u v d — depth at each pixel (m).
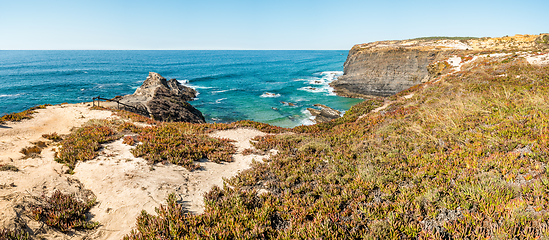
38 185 8.34
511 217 5.27
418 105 19.89
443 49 58.88
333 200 7.72
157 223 7.00
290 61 186.50
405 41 106.06
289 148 14.33
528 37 65.25
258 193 9.15
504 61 31.89
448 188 7.08
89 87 68.06
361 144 13.12
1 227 5.80
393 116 17.89
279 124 40.19
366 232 6.14
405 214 6.48
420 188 7.57
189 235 6.66
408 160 9.82
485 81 22.22
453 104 16.25
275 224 7.20
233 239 6.49
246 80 88.56
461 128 11.39
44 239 6.10
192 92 61.59
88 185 9.13
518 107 12.17
